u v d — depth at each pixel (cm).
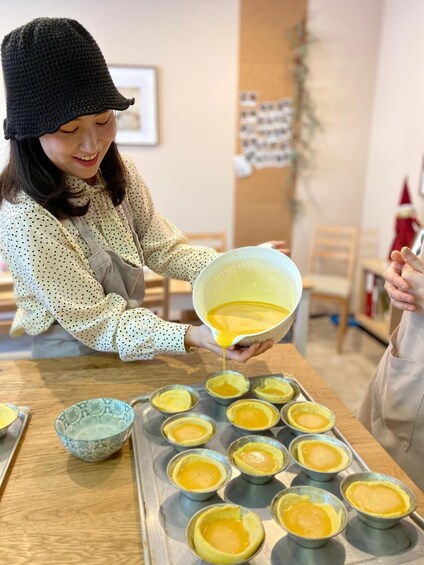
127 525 71
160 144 330
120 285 110
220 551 62
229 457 81
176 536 67
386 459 84
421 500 74
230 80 326
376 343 337
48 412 97
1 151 100
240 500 75
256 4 313
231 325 95
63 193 96
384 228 348
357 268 383
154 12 304
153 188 339
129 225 116
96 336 105
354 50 338
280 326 87
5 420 91
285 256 98
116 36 305
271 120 339
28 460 84
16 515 72
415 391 105
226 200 351
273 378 106
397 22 317
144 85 316
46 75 79
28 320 114
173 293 239
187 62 317
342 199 370
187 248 126
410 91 307
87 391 104
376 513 68
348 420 95
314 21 325
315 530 67
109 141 94
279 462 80
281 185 355
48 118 80
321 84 340
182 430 88
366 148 362
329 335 351
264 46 323
